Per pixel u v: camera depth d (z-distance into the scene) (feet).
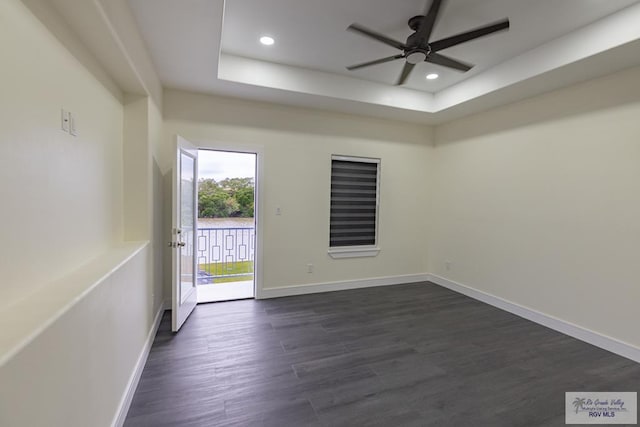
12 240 3.51
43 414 2.91
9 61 3.48
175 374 7.15
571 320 9.62
